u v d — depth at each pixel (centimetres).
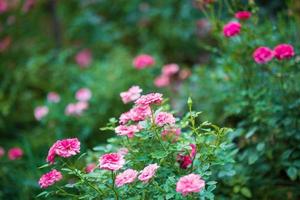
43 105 240
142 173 128
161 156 135
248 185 165
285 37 177
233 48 175
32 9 277
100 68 230
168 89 223
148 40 286
